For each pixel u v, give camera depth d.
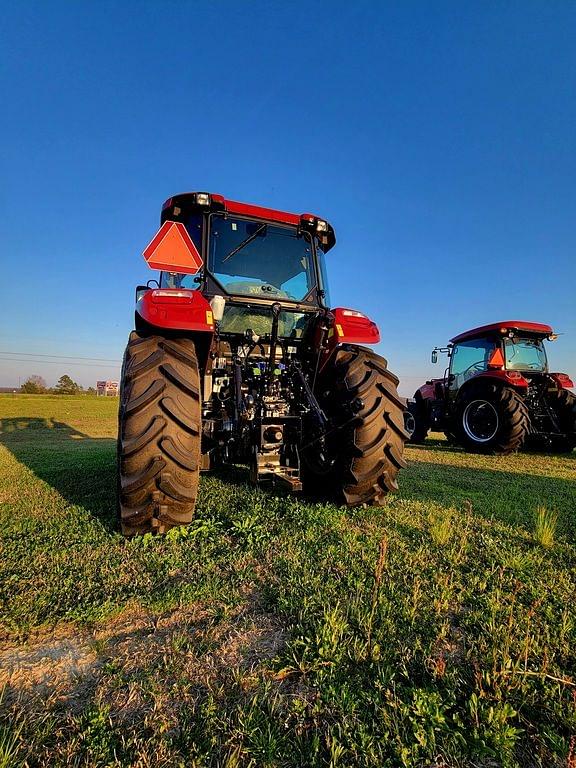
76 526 2.78
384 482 3.05
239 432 3.13
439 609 1.74
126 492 2.40
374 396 3.00
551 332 8.47
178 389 2.52
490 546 2.49
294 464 3.24
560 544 2.58
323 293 3.90
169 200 3.46
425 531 2.71
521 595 1.92
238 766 1.04
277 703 1.24
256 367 3.48
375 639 1.53
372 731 1.14
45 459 5.85
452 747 1.10
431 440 11.05
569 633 1.61
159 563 2.20
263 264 3.67
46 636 1.59
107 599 1.81
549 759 1.09
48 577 2.03
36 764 1.05
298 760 1.06
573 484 4.48
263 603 1.81
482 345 8.50
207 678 1.34
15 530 2.72
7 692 1.30
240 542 2.49
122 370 2.80
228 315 3.47
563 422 7.79
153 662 1.44
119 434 2.58
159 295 2.79
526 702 1.26
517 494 3.91
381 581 1.97
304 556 2.27
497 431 7.34
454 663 1.44
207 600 1.85
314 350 3.62
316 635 1.51
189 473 2.48
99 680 1.36
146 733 1.14
